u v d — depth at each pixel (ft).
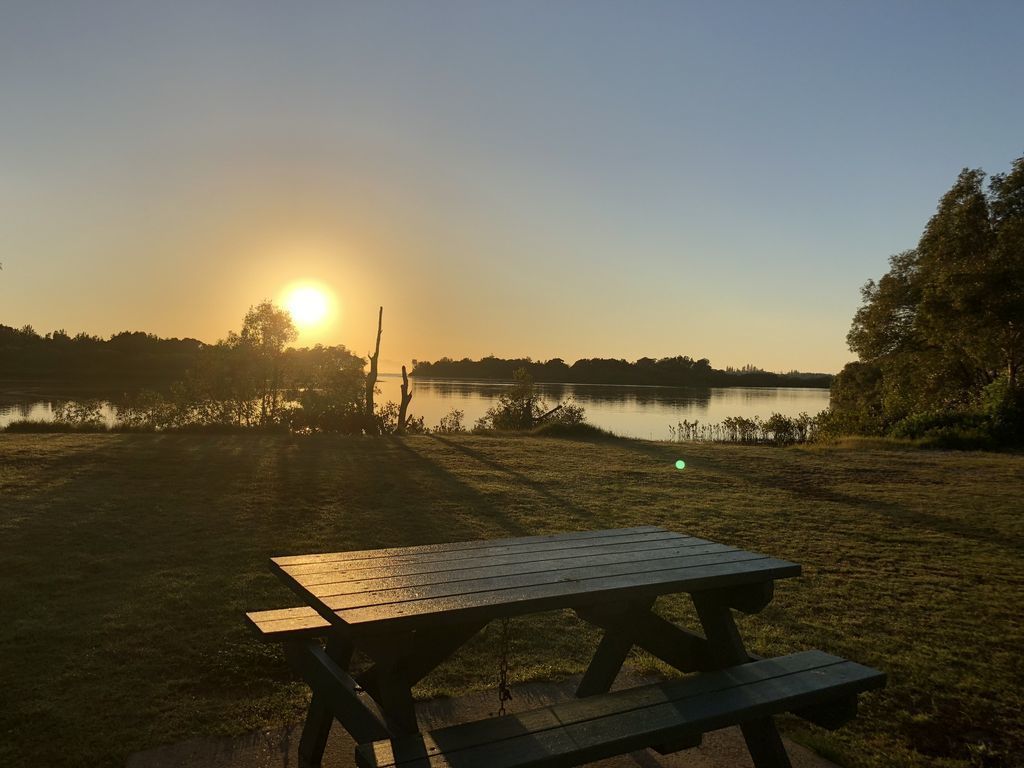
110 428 60.34
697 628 16.06
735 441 88.63
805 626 16.37
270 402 77.36
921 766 10.46
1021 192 86.79
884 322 106.93
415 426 78.23
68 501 26.96
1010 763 10.65
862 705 12.55
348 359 79.61
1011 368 73.67
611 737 7.09
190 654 13.61
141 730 10.72
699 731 7.58
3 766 9.61
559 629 15.88
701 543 11.67
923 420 71.67
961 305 73.97
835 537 25.89
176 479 33.01
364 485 33.35
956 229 88.53
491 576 9.07
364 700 8.89
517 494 32.45
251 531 23.52
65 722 10.89
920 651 15.07
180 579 18.11
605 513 28.76
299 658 9.86
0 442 44.37
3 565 18.75
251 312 78.43
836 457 53.62
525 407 93.76
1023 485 39.83
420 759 6.54
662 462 47.09
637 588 8.76
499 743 6.91
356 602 7.71
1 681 12.17
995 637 16.01
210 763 9.84
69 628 14.64
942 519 29.81
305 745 9.65
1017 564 22.61
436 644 8.56
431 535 23.98
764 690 8.51
